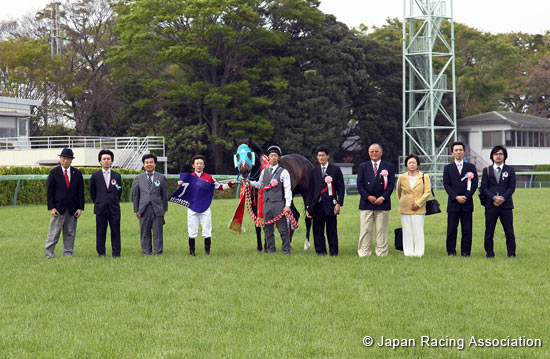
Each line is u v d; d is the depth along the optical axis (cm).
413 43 4525
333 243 1167
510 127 5419
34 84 4866
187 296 811
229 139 4441
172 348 613
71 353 598
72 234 1173
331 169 1162
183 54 4072
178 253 1200
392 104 5338
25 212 1988
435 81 4406
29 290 848
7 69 4753
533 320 700
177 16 4056
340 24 5178
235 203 2461
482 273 965
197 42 4266
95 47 5069
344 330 671
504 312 735
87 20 5084
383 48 5341
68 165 1148
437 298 800
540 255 1165
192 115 4691
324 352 602
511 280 909
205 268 1004
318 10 4725
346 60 4878
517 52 6906
